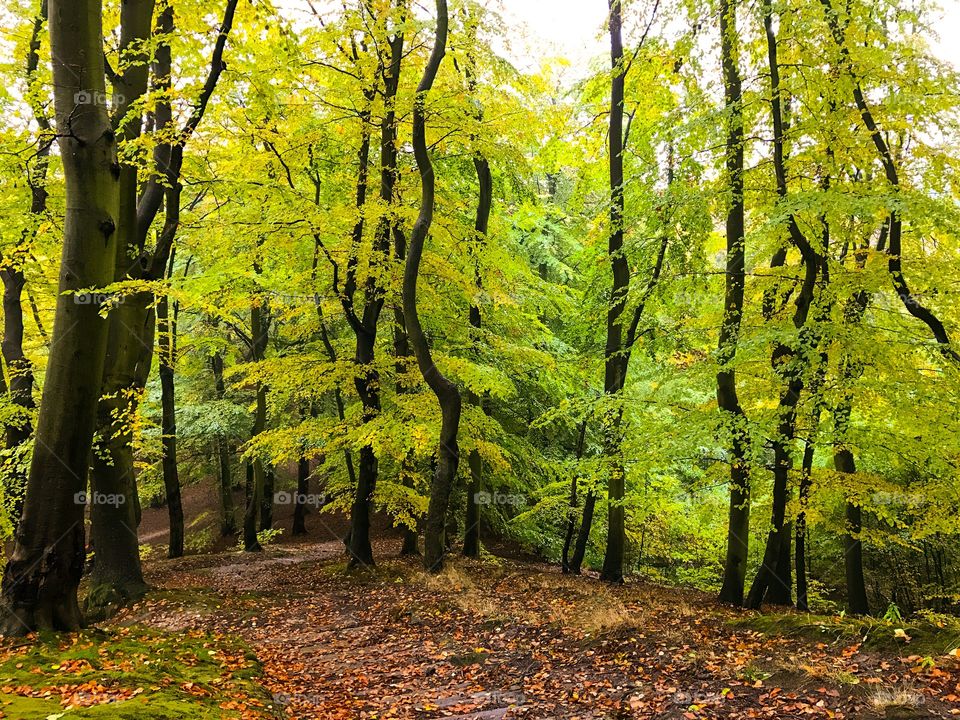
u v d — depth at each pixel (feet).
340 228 36.60
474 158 44.37
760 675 16.90
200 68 36.11
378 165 44.83
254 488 64.80
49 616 20.79
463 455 46.29
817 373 30.63
